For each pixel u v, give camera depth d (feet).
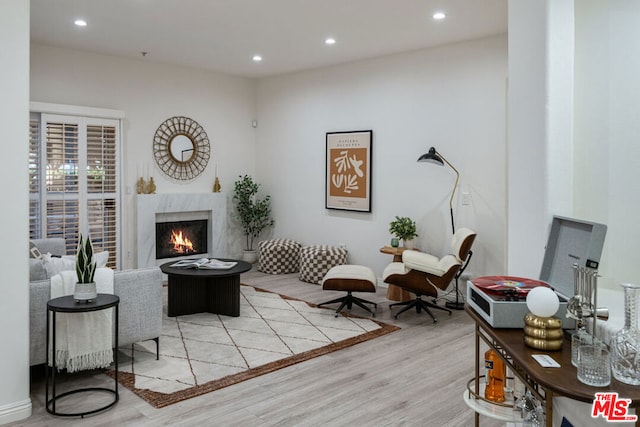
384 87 20.03
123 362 11.46
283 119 24.43
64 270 10.84
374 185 20.59
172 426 8.45
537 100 6.68
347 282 15.34
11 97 8.54
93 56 19.89
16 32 8.57
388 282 15.47
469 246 14.53
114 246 20.72
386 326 14.58
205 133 23.71
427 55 18.60
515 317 5.38
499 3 13.69
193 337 13.35
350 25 15.84
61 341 9.46
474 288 6.12
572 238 5.83
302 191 23.67
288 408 9.21
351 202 21.36
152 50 19.44
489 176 16.96
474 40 17.25
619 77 6.32
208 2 13.82
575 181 6.75
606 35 6.42
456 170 17.84
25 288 8.77
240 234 25.49
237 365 11.33
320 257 20.21
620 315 5.34
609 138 6.44
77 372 10.85
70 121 19.22
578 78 6.68
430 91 18.53
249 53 19.80
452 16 14.84
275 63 21.58
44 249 16.61
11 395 8.61
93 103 19.97
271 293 18.57
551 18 6.40
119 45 18.67
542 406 5.33
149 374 10.75
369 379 10.65
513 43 7.30
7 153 8.52
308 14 14.78
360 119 20.95
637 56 6.17
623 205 6.36
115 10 14.56
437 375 10.90
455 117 17.83
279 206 24.89
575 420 5.41
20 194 8.68
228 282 15.40
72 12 14.76
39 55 18.49
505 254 16.43
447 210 18.19
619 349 4.25
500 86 16.60
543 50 6.51
